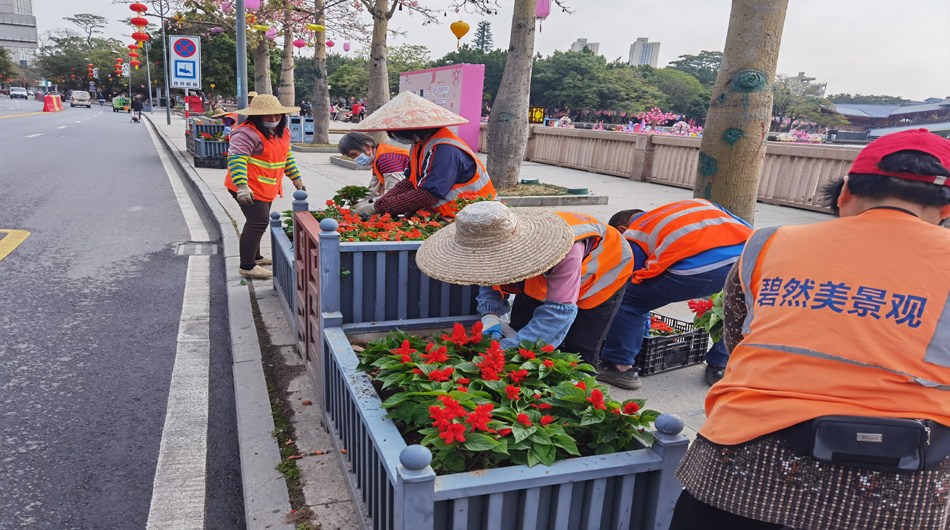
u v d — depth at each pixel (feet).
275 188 18.74
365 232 11.65
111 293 18.30
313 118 68.23
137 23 69.87
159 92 269.23
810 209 35.50
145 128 107.34
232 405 12.02
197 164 45.98
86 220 28.22
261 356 13.44
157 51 220.43
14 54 524.52
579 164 53.57
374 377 8.36
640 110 314.35
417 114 12.57
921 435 4.22
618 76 323.57
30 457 10.01
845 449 4.29
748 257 5.45
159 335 15.35
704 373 12.84
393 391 8.21
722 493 4.84
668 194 39.58
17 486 9.26
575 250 8.34
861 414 4.36
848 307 4.60
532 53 34.42
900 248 4.66
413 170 13.53
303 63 359.25
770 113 14.65
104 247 23.65
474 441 5.97
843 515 4.43
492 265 7.70
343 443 8.96
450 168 12.65
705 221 11.29
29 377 12.74
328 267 9.67
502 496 5.66
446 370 7.04
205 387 12.71
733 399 4.98
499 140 35.24
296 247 13.01
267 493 8.71
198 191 35.88
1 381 12.49
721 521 5.04
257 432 10.33
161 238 25.53
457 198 12.84
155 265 21.48
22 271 20.01
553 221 8.20
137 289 18.78
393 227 11.86
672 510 6.36
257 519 8.18
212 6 66.64
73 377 12.87
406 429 7.04
